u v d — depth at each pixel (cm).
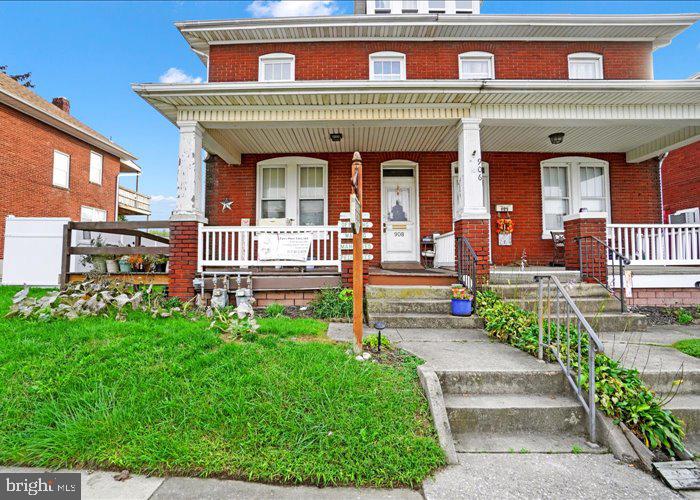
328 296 622
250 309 542
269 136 830
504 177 965
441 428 288
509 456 281
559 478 253
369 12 1092
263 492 233
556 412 321
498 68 950
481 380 354
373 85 632
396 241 955
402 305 589
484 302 576
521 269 818
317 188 970
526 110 690
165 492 230
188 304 561
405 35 951
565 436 313
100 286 555
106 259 701
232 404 293
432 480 248
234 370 342
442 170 953
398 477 244
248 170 955
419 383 343
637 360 412
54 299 517
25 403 296
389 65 961
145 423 280
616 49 958
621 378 336
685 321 620
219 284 645
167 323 484
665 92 643
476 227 660
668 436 284
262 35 941
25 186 1370
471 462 271
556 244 923
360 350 394
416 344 458
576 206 966
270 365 351
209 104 677
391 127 768
